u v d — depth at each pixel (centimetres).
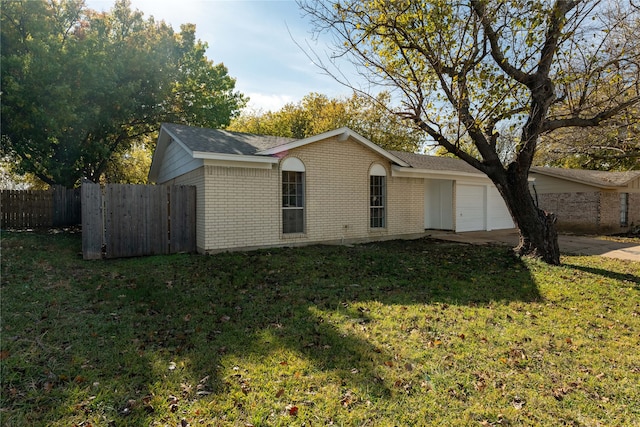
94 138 1738
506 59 787
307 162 1073
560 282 703
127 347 399
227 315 504
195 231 968
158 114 1914
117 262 813
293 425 276
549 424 285
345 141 1149
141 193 898
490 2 716
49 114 1351
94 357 375
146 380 334
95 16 1819
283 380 337
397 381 338
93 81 1473
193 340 420
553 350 414
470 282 701
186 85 1983
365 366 365
